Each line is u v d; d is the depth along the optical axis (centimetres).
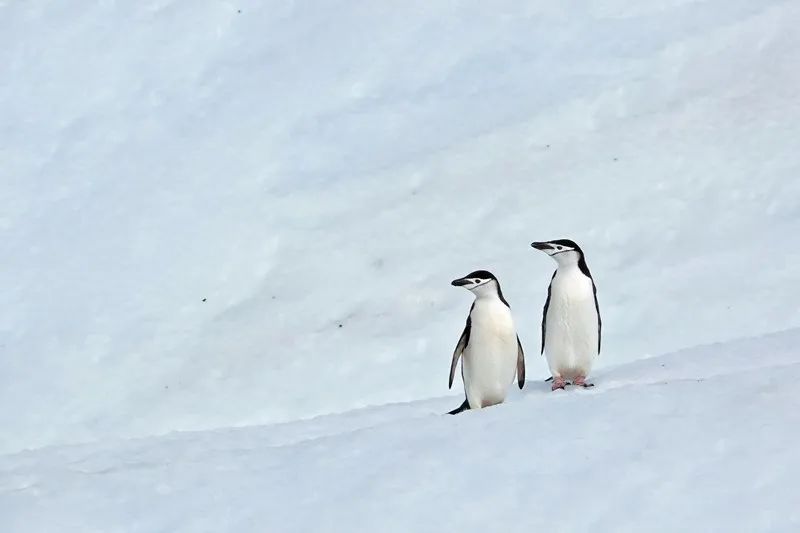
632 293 5028
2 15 6775
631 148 5778
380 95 6156
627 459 1866
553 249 2770
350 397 4606
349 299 5081
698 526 1653
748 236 5300
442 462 1969
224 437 2614
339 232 5394
